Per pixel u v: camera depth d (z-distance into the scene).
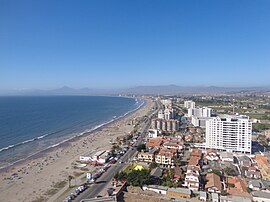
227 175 122.56
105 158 143.88
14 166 138.75
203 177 116.81
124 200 93.88
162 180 112.12
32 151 170.50
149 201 92.56
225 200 92.00
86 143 194.62
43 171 129.88
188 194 95.75
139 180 105.44
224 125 165.62
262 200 94.19
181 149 168.12
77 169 132.50
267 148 175.50
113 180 113.06
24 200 96.62
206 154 152.12
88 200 90.44
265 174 119.69
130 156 155.00
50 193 102.50
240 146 162.75
